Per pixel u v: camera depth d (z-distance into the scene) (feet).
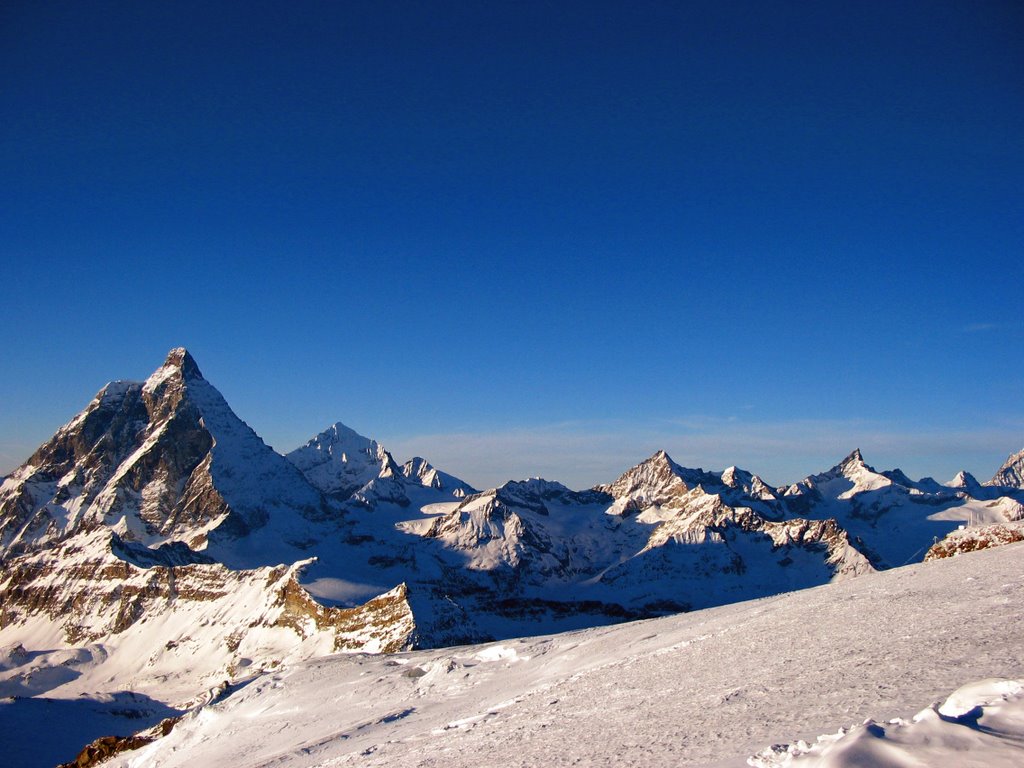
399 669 256.11
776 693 81.15
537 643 229.86
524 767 78.23
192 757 226.58
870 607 123.44
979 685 50.16
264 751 196.65
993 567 138.31
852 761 41.32
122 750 310.04
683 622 194.70
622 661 149.48
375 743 147.74
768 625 135.03
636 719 89.35
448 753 104.58
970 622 91.09
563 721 104.22
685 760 61.87
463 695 191.83
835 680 79.20
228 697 280.72
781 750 50.47
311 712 227.61
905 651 83.87
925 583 137.49
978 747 40.16
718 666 112.06
